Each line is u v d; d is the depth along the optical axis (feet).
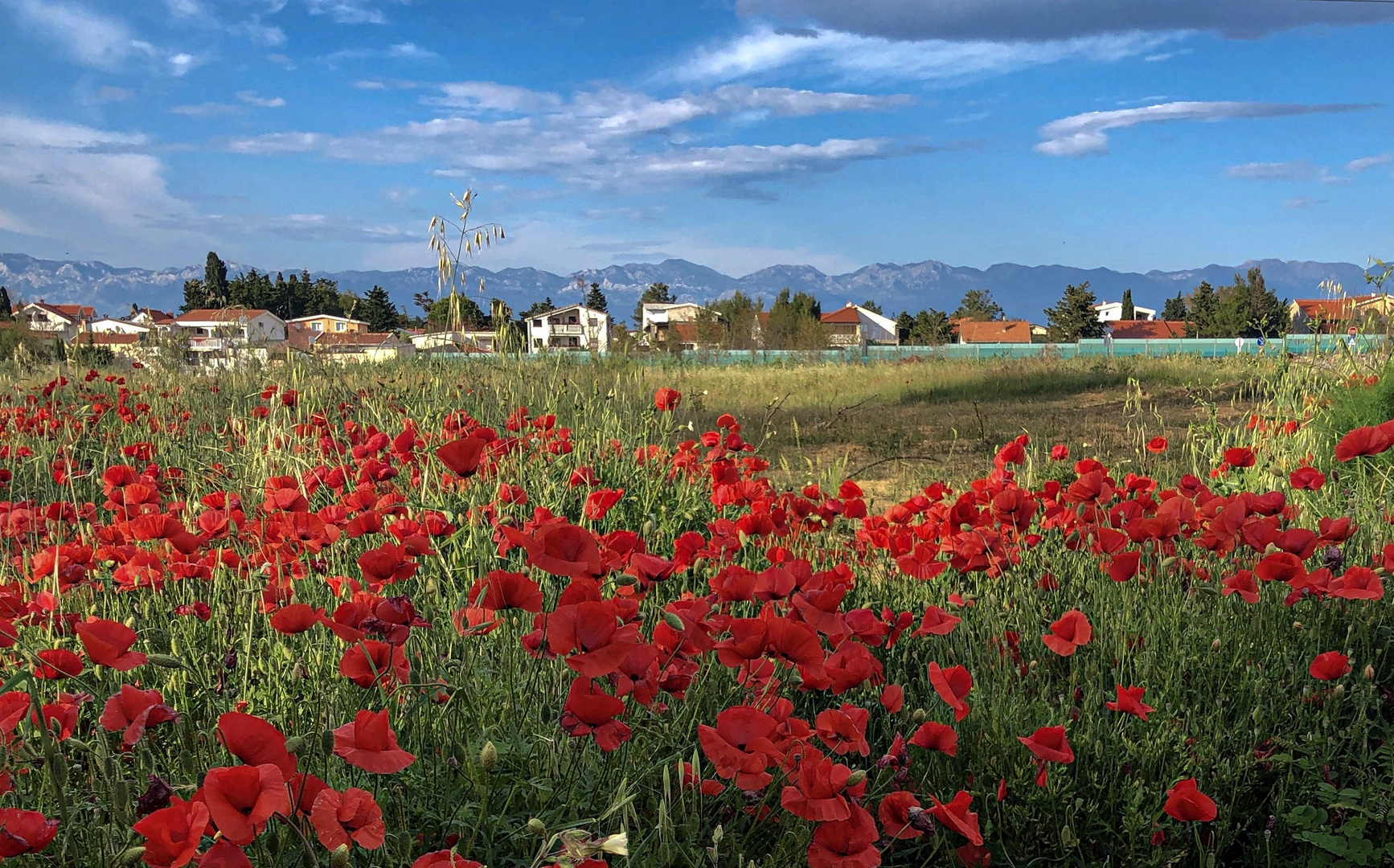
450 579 8.11
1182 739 7.53
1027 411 47.16
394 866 4.95
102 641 4.98
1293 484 11.82
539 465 14.47
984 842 7.13
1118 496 12.59
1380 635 10.04
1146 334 233.35
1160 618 9.64
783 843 5.52
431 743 6.23
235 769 3.84
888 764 6.69
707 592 10.59
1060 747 6.60
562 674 6.27
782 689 6.89
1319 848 7.50
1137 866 7.01
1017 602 10.11
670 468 16.48
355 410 21.75
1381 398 18.70
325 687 6.95
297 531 9.02
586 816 5.84
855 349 87.51
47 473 14.97
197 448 19.42
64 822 4.61
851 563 11.99
